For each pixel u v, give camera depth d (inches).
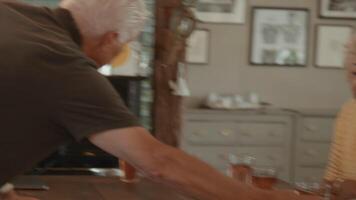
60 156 113.0
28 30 60.8
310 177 197.6
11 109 58.1
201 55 211.0
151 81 129.9
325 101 219.3
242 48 213.9
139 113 124.2
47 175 106.3
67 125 59.1
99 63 69.7
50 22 63.8
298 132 197.2
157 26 127.0
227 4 211.6
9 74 57.9
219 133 192.4
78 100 58.4
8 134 58.6
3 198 80.4
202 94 212.2
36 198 84.4
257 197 58.7
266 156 195.6
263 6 213.8
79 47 65.9
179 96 127.8
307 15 216.1
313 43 218.2
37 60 58.5
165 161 58.6
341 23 219.1
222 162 192.5
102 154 116.0
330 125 198.7
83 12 65.5
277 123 195.9
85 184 97.2
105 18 66.1
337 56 219.6
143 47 138.5
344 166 100.0
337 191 81.0
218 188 58.6
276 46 215.8
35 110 58.4
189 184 58.6
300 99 218.5
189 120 190.2
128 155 58.7
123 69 138.4
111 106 59.1
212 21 210.8
